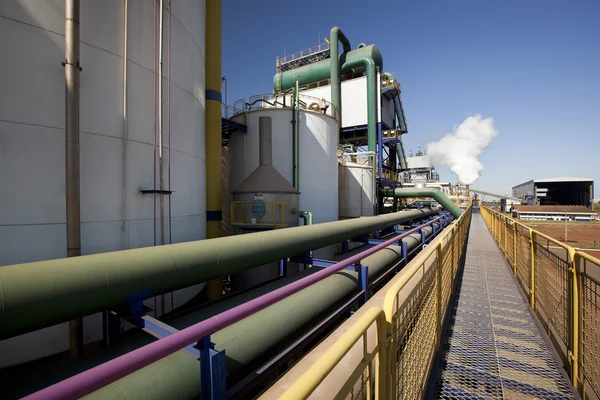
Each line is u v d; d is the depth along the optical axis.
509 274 8.64
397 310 2.43
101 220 6.27
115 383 3.09
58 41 5.66
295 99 17.28
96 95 6.20
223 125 15.87
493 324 5.40
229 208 18.97
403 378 2.57
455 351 4.50
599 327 3.17
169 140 8.00
